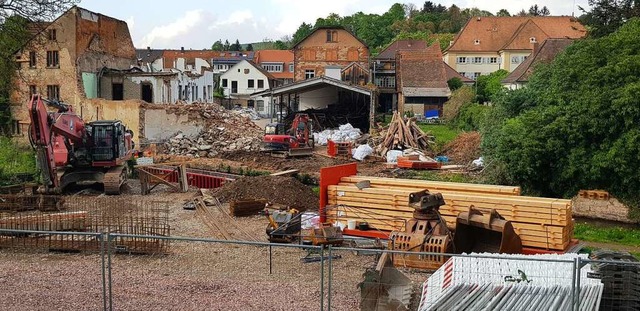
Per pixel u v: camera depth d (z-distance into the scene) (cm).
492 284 1152
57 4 3136
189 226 2012
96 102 4412
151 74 4944
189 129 4362
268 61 10444
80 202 2361
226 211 2256
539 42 8188
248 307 1232
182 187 2741
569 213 1590
